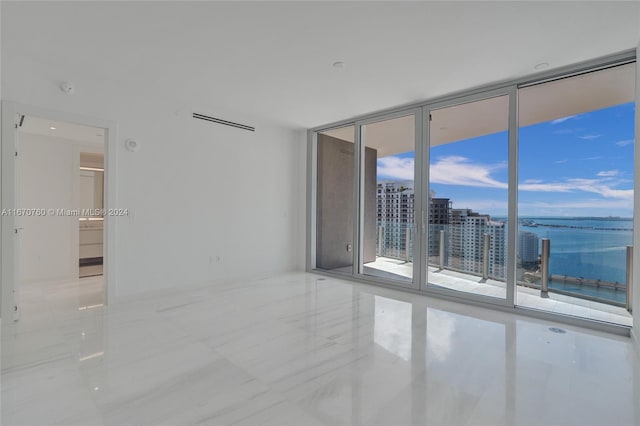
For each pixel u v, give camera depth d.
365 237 5.48
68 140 5.59
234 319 3.55
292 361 2.57
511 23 2.66
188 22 2.75
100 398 2.04
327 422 1.83
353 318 3.61
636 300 2.86
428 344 2.91
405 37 2.92
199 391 2.13
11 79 3.34
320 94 4.37
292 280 5.52
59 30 2.89
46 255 5.40
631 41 2.92
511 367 2.49
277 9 2.54
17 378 2.27
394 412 1.93
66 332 3.13
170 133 4.59
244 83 4.03
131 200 4.22
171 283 4.62
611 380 2.31
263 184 5.82
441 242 4.53
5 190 3.33
